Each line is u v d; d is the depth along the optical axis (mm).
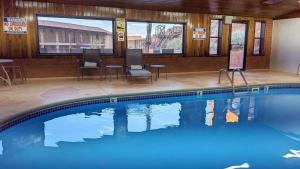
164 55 9398
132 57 8320
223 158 3529
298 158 3539
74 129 4500
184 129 4637
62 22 8023
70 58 8117
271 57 11359
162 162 3395
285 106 6262
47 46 7961
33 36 7582
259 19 10938
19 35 7406
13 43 7379
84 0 7539
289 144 4016
